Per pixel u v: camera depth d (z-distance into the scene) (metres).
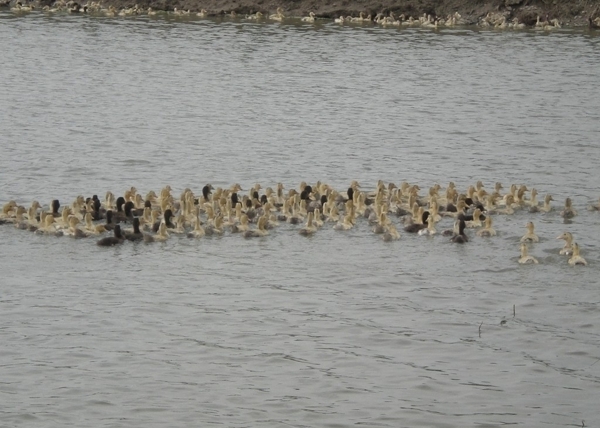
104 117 65.75
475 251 42.16
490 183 52.25
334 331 35.03
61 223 43.94
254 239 43.56
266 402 30.44
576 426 29.05
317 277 39.53
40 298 37.34
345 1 105.56
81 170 54.12
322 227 45.00
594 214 47.00
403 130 62.84
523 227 45.03
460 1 103.56
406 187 48.72
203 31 96.75
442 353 33.47
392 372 32.22
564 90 73.06
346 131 62.66
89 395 30.67
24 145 58.88
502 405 30.22
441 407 30.14
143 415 29.64
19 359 32.81
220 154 57.53
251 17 104.88
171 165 55.34
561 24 99.81
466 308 36.81
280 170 54.53
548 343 34.09
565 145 59.28
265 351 33.56
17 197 49.28
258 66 81.69
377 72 79.38
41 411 29.73
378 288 38.56
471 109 67.94
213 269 40.28
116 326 35.22
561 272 40.00
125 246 42.59
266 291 38.25
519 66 81.00
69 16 105.81
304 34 95.38
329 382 31.59
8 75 77.62
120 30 97.06
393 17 102.31
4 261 40.72
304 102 70.19
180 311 36.44
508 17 101.25
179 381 31.58
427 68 80.69
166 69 80.44
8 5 112.38
